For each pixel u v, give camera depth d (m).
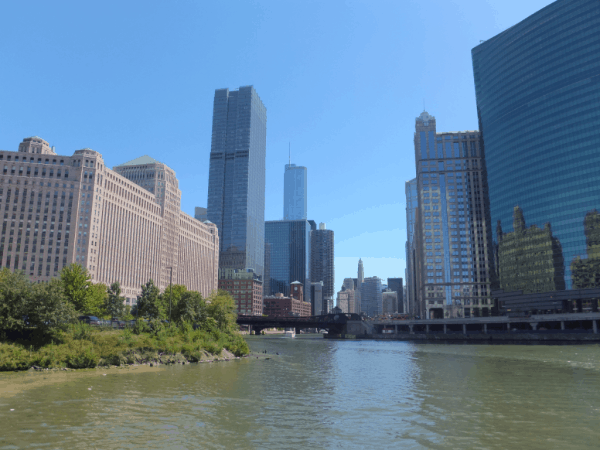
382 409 37.97
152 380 53.09
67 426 30.72
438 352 119.00
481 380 58.03
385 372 68.00
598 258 199.88
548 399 43.19
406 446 26.86
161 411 35.91
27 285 68.75
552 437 28.72
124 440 27.47
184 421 32.59
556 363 82.81
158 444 26.75
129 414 34.62
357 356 104.12
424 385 53.34
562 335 168.88
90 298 121.75
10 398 40.56
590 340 162.50
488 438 28.56
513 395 45.69
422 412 36.75
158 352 74.00
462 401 42.09
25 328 64.69
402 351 124.19
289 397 43.72
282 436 28.94
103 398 41.06
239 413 35.66
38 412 34.94
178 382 51.94
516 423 32.72
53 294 67.12
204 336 89.94
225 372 63.38
